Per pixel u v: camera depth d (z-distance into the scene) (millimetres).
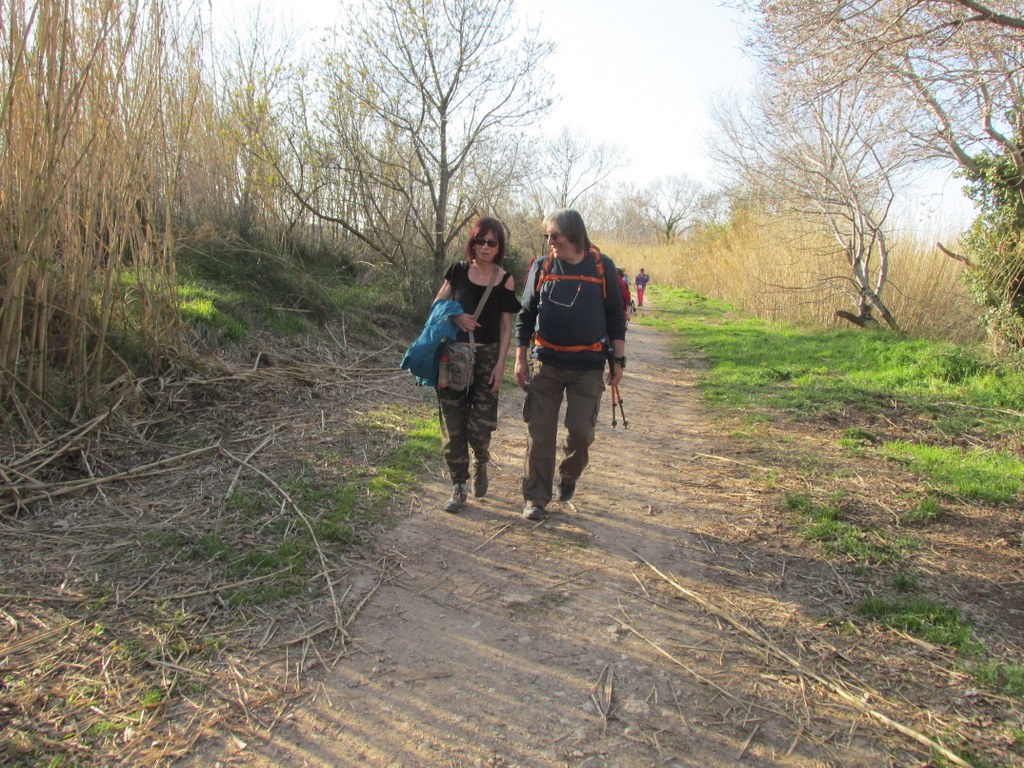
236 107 11180
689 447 6461
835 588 3705
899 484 5262
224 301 8328
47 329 5062
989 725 2658
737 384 9453
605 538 4352
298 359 8164
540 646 3188
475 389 4535
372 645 3115
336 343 9203
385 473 5098
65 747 2375
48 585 3316
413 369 4414
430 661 3033
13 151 4625
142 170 5637
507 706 2771
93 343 5543
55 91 4621
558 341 4309
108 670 2771
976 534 4359
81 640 2934
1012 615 3432
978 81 8016
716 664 3078
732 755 2531
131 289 6258
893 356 10539
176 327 6336
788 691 2893
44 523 3938
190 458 5008
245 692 2740
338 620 3246
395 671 2947
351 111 12422
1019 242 10367
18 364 4887
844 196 14938
